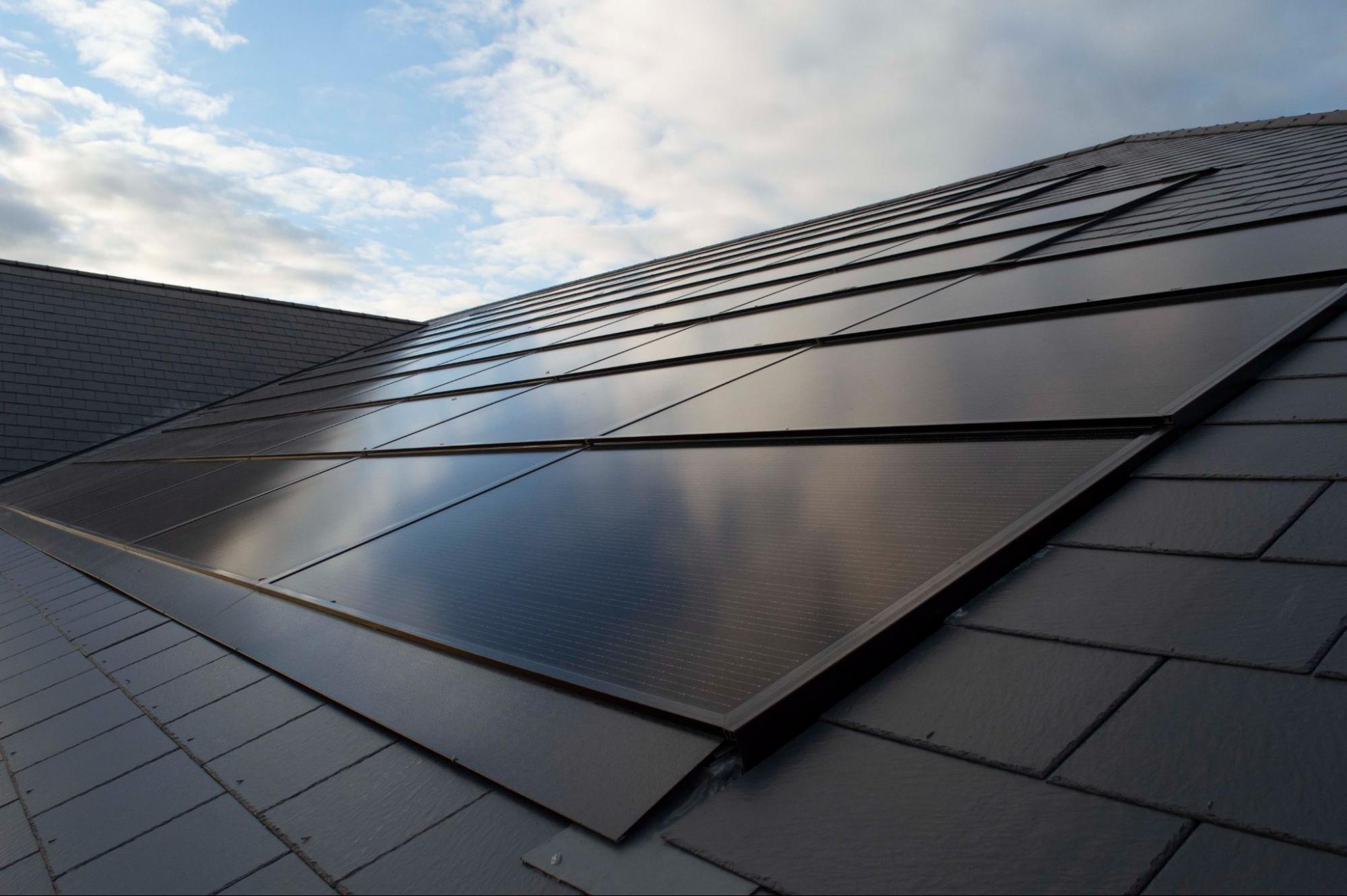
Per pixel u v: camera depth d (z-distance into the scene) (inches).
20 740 140.8
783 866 67.3
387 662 125.0
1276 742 65.1
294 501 252.2
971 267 295.6
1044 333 181.9
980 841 64.3
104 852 97.7
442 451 257.6
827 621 94.9
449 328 968.3
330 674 128.8
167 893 86.7
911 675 86.4
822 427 158.2
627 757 85.3
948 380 166.1
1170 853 59.0
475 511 178.4
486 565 144.9
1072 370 150.1
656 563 123.3
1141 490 108.2
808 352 238.5
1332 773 61.2
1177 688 73.6
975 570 96.7
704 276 673.0
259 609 166.9
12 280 787.4
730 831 72.7
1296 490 96.8
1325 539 86.5
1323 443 104.7
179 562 222.4
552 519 157.1
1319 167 382.0
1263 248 205.9
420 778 96.2
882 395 168.6
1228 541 91.2
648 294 648.4
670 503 145.9
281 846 90.3
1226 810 60.9
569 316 666.8
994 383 155.1
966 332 204.4
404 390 475.8
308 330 969.5
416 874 79.7
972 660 85.9
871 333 232.2
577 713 95.6
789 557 112.5
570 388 306.7
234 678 141.6
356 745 107.9
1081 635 84.2
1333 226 210.8
